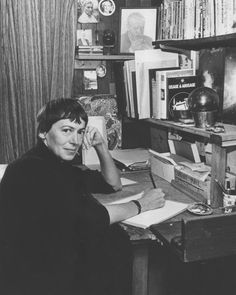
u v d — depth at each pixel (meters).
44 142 1.52
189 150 2.18
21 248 1.35
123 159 2.46
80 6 2.61
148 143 2.83
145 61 2.25
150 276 2.01
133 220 1.59
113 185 2.01
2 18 2.36
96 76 2.70
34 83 2.45
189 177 1.95
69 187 1.43
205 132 1.73
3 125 2.48
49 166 1.41
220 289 1.90
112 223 1.56
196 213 1.64
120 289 2.04
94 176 1.98
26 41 2.41
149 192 1.78
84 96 2.64
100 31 2.66
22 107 2.47
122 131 2.77
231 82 1.88
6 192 1.38
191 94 1.87
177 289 2.11
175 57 2.30
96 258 2.05
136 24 2.64
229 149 1.88
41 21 2.41
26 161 1.40
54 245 1.37
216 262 1.92
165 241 1.31
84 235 1.68
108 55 2.59
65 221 1.38
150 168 2.41
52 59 2.47
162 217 1.61
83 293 1.70
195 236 1.18
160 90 2.15
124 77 2.45
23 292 1.36
